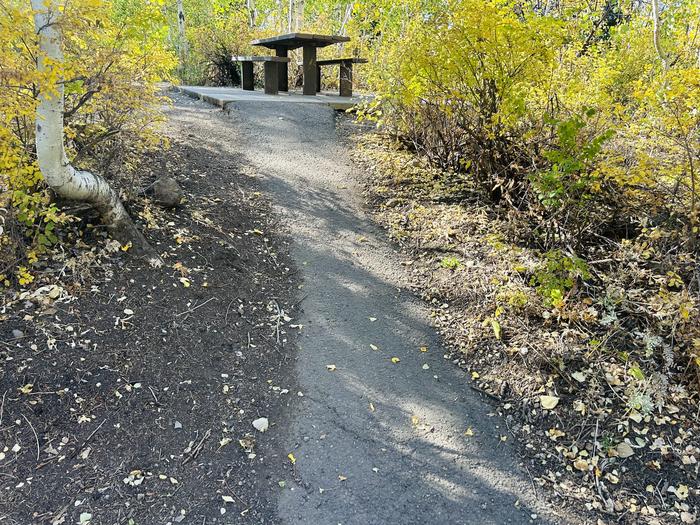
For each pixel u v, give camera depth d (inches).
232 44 485.7
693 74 127.6
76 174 125.3
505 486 104.0
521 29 163.3
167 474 96.7
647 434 114.0
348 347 133.1
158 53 145.8
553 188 150.5
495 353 133.7
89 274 129.9
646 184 152.3
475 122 191.5
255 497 95.8
